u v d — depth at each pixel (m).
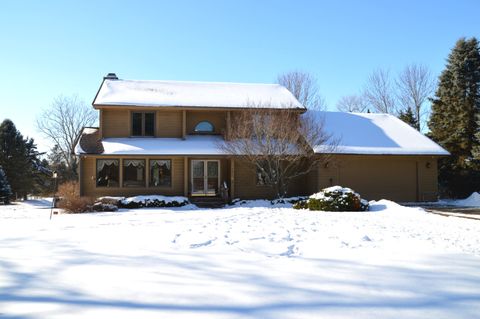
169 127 23.62
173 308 4.38
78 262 6.57
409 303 4.64
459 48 31.44
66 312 4.23
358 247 8.16
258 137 21.44
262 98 25.08
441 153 23.53
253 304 4.54
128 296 4.79
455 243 8.91
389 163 23.81
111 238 9.09
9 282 5.37
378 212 16.64
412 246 8.32
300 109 23.44
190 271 6.03
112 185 21.94
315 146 22.03
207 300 4.67
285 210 17.42
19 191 38.19
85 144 22.09
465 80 30.86
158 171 22.50
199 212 16.73
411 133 25.53
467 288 5.26
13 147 38.03
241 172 23.45
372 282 5.51
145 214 16.09
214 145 22.69
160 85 26.11
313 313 4.27
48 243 8.45
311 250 7.80
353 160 23.30
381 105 45.47
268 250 7.70
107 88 24.64
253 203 21.45
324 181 22.77
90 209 18.11
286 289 5.14
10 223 13.14
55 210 19.33
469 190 28.17
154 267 6.26
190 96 24.58
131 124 23.28
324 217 14.10
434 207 20.69
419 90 42.97
